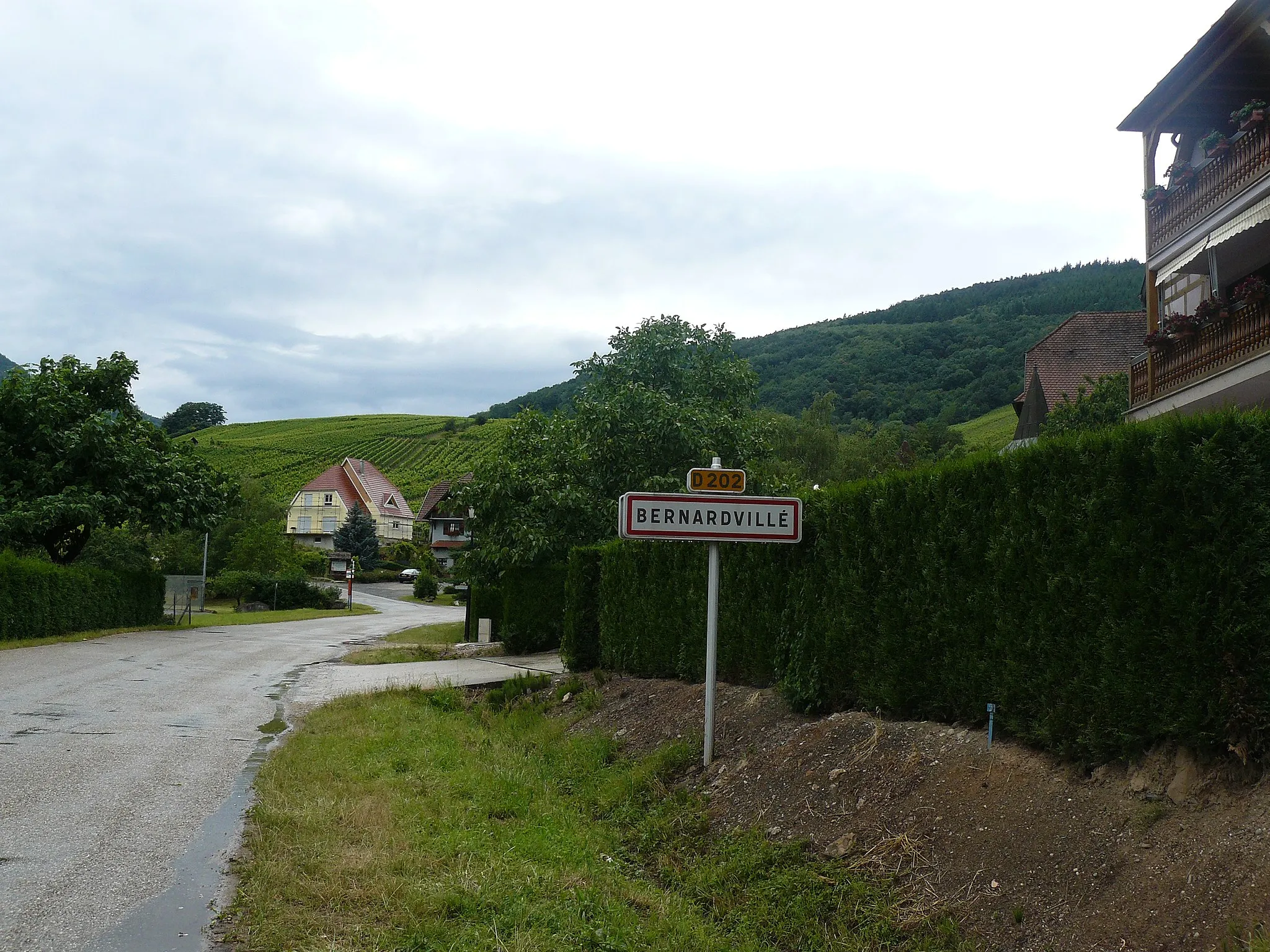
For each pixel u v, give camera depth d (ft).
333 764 29.84
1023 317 390.63
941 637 22.36
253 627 131.13
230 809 24.29
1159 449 16.72
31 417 108.68
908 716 23.85
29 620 86.69
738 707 31.22
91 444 108.27
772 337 489.67
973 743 20.68
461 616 189.88
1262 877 12.63
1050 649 18.88
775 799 23.15
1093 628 17.83
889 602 24.36
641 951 16.42
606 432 87.71
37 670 59.62
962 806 18.71
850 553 26.61
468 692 52.37
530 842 22.15
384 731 36.78
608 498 86.58
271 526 238.48
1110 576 17.42
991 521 21.09
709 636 28.45
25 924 15.80
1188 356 49.34
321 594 209.97
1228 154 48.55
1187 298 57.16
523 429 93.66
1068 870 15.40
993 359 328.90
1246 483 15.33
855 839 19.60
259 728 39.37
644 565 43.86
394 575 318.04
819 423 205.67
